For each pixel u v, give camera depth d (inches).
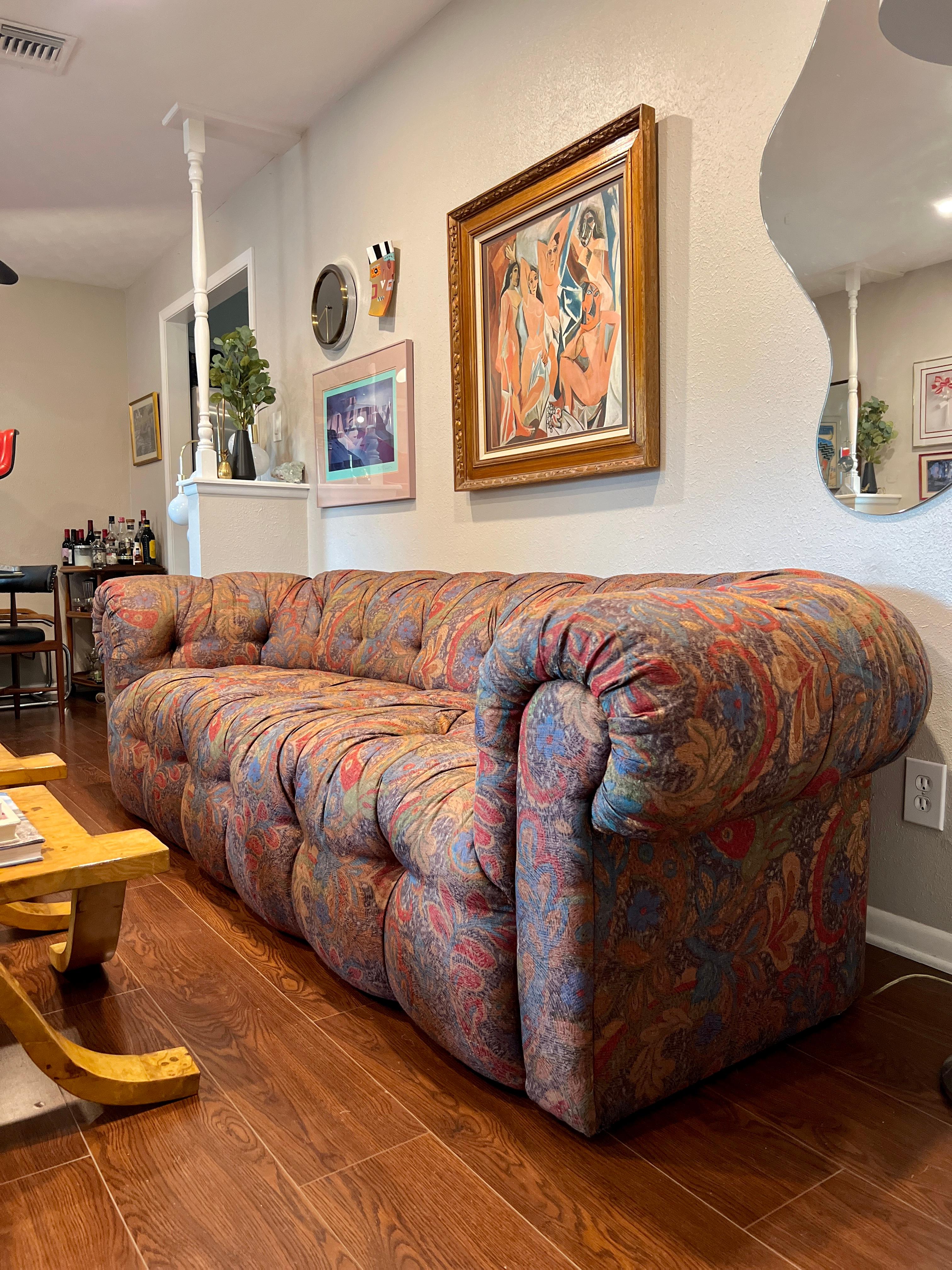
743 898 50.4
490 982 47.7
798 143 71.9
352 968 59.6
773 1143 45.5
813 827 54.3
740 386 79.0
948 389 63.6
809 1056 54.2
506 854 46.8
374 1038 56.2
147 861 47.3
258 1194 42.0
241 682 93.9
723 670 40.9
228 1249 38.6
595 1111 44.4
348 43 124.1
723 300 80.1
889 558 68.5
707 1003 49.2
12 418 219.5
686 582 71.6
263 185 164.2
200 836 83.0
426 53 119.1
